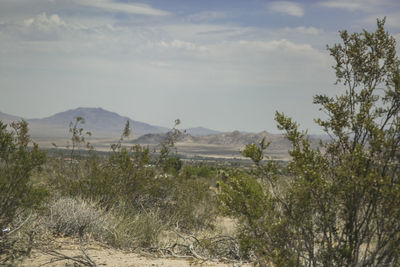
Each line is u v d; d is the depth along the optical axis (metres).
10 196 5.96
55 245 6.18
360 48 4.38
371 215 3.84
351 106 4.22
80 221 7.18
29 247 5.54
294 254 3.96
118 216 8.53
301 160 3.88
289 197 4.01
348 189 3.73
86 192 9.67
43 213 7.29
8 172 5.85
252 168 4.19
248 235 4.14
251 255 5.95
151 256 6.18
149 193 10.61
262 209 4.02
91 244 6.61
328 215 3.90
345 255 3.80
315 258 4.02
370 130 3.85
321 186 3.77
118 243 6.84
